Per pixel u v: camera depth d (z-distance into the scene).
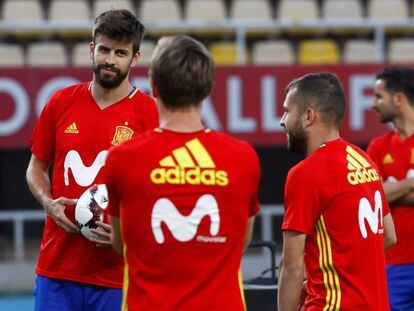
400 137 22.16
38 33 46.34
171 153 12.18
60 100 16.67
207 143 12.36
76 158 16.39
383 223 15.41
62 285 16.67
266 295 20.00
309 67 39.25
